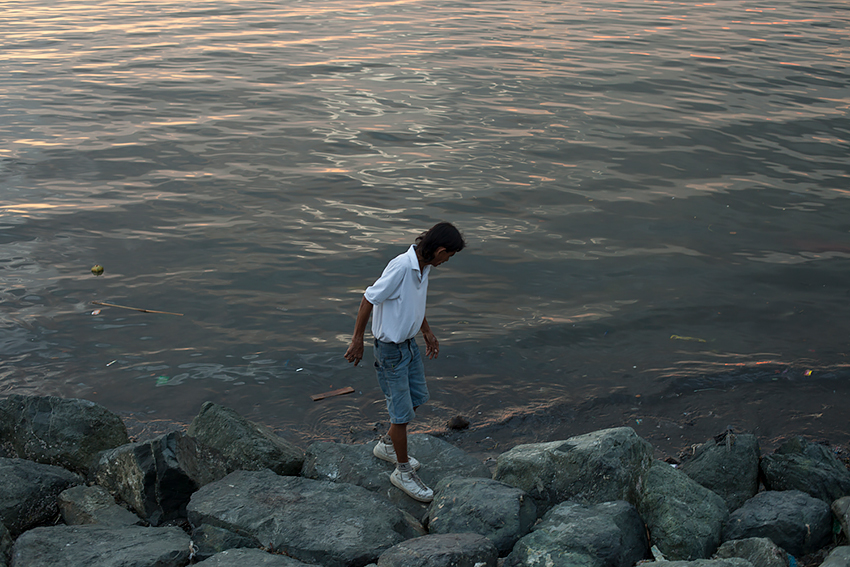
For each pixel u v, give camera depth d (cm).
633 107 1444
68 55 1939
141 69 1778
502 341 659
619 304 723
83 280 752
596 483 408
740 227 906
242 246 838
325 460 464
